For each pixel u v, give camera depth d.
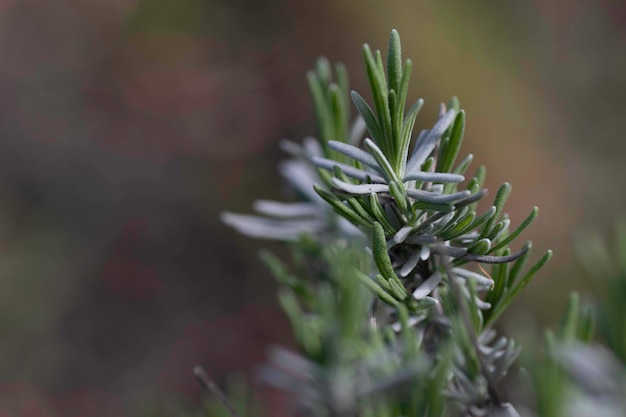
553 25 2.05
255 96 2.13
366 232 0.33
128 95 2.19
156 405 0.44
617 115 1.95
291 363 0.37
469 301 0.33
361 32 2.03
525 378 0.33
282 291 0.39
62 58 2.25
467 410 0.33
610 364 0.32
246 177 2.03
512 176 1.80
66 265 1.89
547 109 1.93
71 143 2.11
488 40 1.94
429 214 0.32
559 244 1.68
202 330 1.78
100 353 1.78
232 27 2.21
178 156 2.08
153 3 2.24
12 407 1.69
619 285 0.34
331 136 0.37
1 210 1.95
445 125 0.32
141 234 1.94
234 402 0.39
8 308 1.80
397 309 0.33
